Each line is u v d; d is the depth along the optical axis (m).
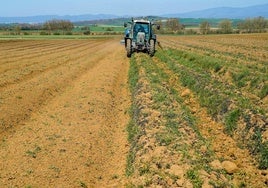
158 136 9.87
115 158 10.12
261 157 9.99
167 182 7.67
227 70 20.97
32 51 40.84
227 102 13.75
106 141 11.41
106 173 9.27
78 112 14.20
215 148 11.00
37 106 15.32
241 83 18.23
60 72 23.58
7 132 12.01
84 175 9.03
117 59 32.16
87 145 10.84
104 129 12.41
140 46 31.25
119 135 11.97
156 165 8.46
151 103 13.42
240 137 11.53
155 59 30.23
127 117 13.88
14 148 10.45
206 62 24.39
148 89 15.57
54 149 10.39
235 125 12.16
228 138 11.91
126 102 16.25
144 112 12.26
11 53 37.53
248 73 18.88
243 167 9.77
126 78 22.23
